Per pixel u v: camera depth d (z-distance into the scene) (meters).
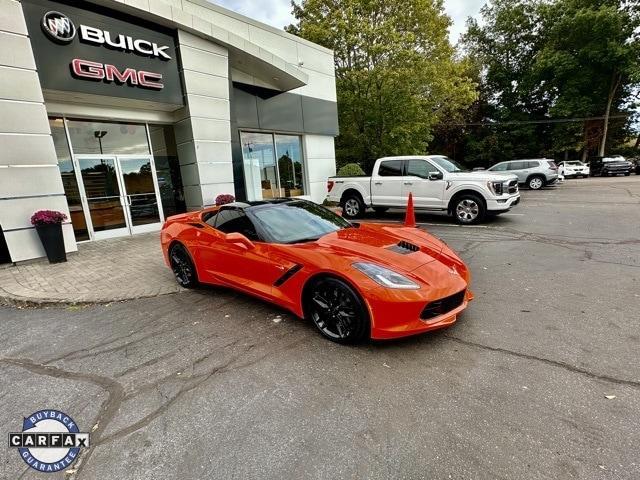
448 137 34.44
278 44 12.41
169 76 8.80
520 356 2.75
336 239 3.54
